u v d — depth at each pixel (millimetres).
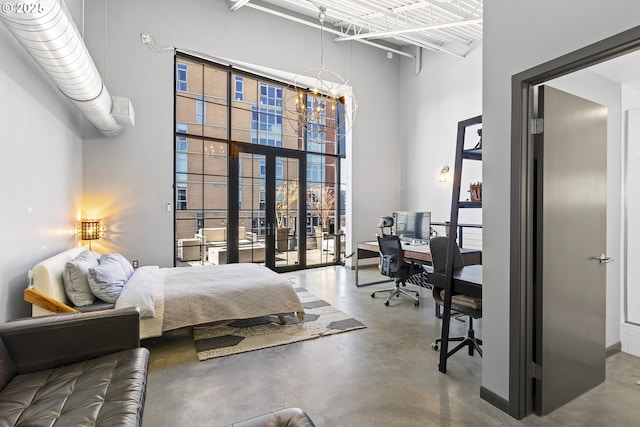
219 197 5480
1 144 2172
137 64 4531
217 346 2918
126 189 4465
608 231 2717
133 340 1971
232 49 5164
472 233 5594
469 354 2771
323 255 6723
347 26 6035
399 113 6980
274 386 2293
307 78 5910
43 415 1369
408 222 5367
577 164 2172
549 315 2016
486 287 2156
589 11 1619
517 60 1954
